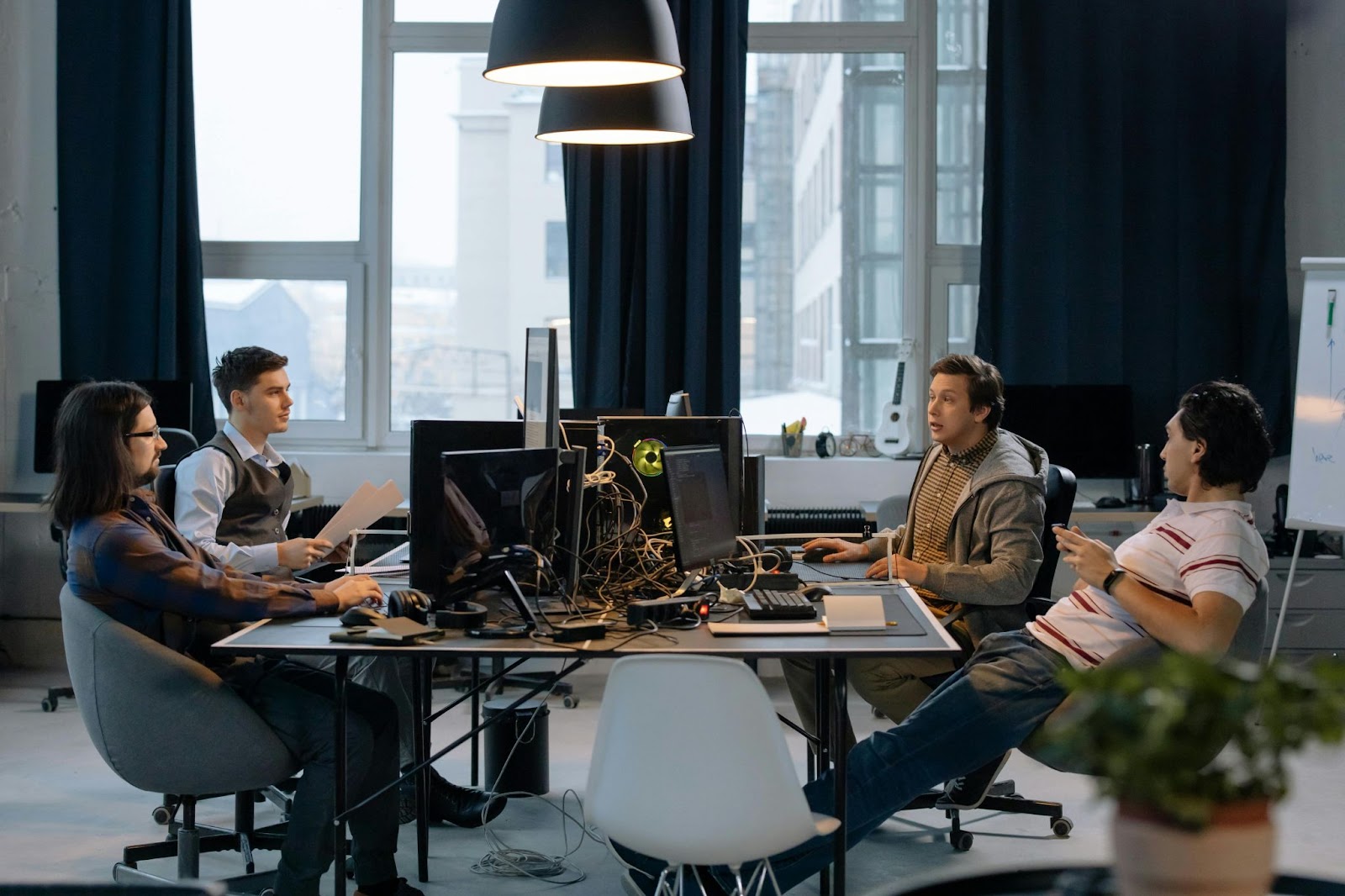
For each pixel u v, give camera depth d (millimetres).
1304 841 3305
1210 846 1230
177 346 5340
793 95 5543
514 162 5648
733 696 1992
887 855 3191
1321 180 5316
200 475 3246
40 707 4691
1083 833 3354
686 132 3518
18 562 5504
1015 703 2607
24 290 5473
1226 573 2518
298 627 2568
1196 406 2631
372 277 5633
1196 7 5176
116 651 2477
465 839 3342
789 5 5508
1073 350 5230
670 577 3014
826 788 2580
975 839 3314
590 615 2697
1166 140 5215
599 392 5266
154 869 3078
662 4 2779
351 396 5660
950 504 3391
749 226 5594
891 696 3180
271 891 2691
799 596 2760
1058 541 2734
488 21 5570
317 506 5273
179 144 5301
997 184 5254
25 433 5484
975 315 5527
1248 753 1208
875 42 5484
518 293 5699
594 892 2959
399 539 5301
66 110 5297
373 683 3346
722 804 2027
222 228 5656
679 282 5270
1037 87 5203
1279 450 5227
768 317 5605
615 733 2088
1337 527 4293
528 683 4730
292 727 2602
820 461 5402
